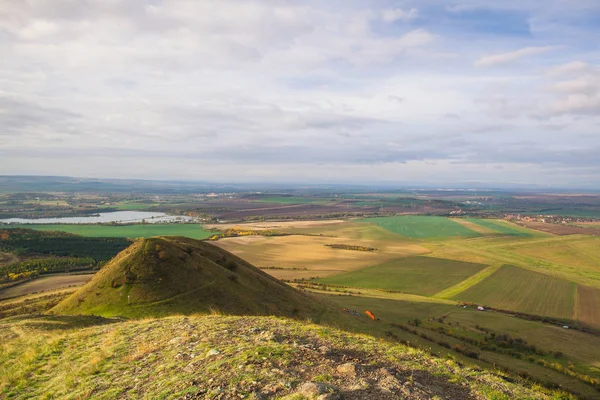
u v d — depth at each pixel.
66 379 15.09
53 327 27.39
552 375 42.09
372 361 14.76
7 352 19.91
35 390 14.73
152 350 17.14
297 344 16.50
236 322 21.59
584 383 40.72
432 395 11.97
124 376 14.55
